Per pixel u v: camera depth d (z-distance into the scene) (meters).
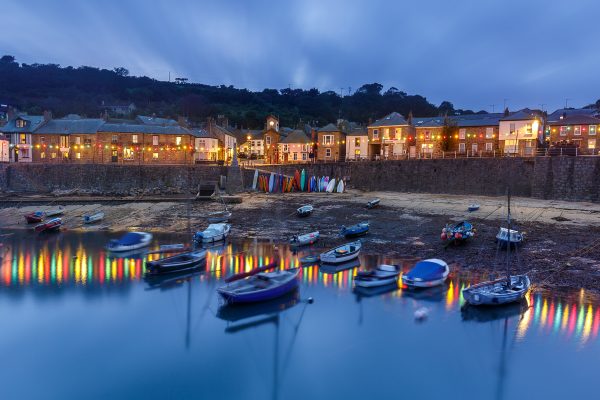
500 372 21.53
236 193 72.75
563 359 22.53
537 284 31.25
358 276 32.59
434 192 65.56
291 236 48.28
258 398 20.02
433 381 21.28
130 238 44.53
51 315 28.42
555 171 56.12
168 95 185.75
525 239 40.84
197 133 93.88
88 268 38.03
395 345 24.22
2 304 30.06
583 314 26.70
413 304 29.38
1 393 20.59
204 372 22.28
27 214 58.59
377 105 170.50
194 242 46.28
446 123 79.38
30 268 37.88
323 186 72.31
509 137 72.38
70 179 77.75
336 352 23.95
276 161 102.50
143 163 86.25
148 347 24.62
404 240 44.19
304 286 32.97
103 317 28.25
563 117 79.50
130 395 20.42
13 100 158.75
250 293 29.48
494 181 60.75
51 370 22.39
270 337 25.53
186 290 32.94
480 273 34.09
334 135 91.62
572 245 38.78
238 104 177.75
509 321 26.44
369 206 56.72
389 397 19.89
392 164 69.75
